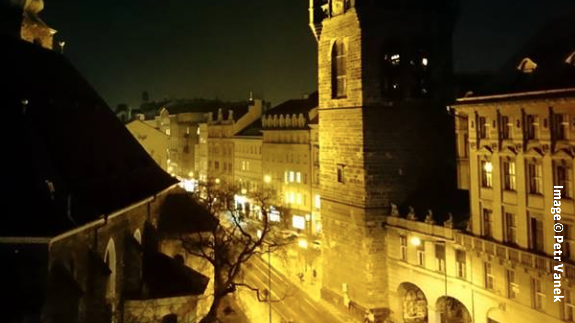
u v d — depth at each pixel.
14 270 26.69
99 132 42.56
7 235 26.44
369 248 57.59
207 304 52.56
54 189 29.52
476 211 47.44
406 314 56.72
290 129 97.25
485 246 45.03
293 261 80.00
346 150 60.66
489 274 45.34
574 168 38.22
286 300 63.84
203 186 105.62
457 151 57.47
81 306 30.78
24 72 36.62
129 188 40.25
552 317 38.91
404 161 59.22
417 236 52.94
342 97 61.34
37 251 26.94
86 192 32.97
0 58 35.47
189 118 150.75
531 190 42.00
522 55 47.62
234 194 101.50
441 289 50.03
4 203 27.88
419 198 58.12
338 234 62.59
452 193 57.22
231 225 87.81
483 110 46.47
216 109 149.00
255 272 75.38
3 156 29.94
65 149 34.41
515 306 42.34
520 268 41.81
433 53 60.97
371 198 57.81
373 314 56.84
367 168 57.81
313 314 59.44
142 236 43.22
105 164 39.12
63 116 37.47
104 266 31.39
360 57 57.88
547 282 39.38
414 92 60.44
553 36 45.53
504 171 44.69
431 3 60.72
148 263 42.12
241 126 123.81
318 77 65.94
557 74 40.81
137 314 38.31
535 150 40.91
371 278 57.41
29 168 29.86
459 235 47.75
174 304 39.41
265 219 65.81
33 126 32.53
